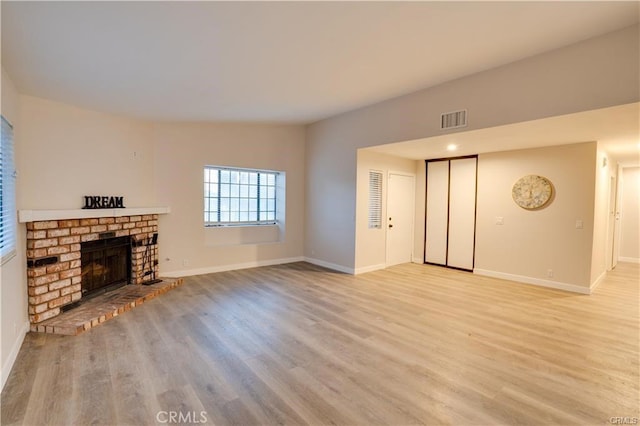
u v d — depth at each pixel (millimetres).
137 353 2736
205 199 5773
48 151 3742
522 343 2984
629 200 7234
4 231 2586
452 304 4062
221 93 3822
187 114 4645
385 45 2863
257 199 6426
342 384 2318
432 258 6523
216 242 5840
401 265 6449
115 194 4496
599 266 5188
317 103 4711
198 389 2238
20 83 3127
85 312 3496
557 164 4820
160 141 5035
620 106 2811
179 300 4141
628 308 3945
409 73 3621
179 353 2744
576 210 4656
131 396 2148
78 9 1992
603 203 5215
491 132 3867
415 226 6801
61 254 3471
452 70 3582
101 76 3092
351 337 3092
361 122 5234
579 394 2217
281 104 4562
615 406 2092
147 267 4797
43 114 3689
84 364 2549
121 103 3953
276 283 4996
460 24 2555
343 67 3309
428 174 6574
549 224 4906
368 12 2299
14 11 1969
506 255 5375
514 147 4996
